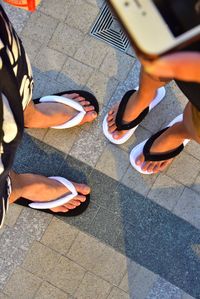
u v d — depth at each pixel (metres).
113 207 2.30
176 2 0.94
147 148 2.21
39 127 2.25
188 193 2.29
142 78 1.72
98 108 2.33
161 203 2.29
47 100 2.25
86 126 2.33
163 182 2.29
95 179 2.31
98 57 2.35
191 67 0.96
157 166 2.25
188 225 2.28
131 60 2.34
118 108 2.20
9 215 2.30
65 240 2.29
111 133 2.27
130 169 2.31
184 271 2.25
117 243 2.28
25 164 2.33
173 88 2.31
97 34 2.35
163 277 2.26
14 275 2.28
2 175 1.43
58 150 2.32
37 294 2.27
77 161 2.32
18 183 2.04
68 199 2.23
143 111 2.19
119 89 2.34
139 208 2.29
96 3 2.35
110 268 2.27
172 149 2.16
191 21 0.95
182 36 0.93
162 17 0.94
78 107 2.26
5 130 1.32
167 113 2.32
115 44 2.35
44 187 2.15
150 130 2.31
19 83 1.54
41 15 2.35
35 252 2.29
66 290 2.27
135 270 2.26
